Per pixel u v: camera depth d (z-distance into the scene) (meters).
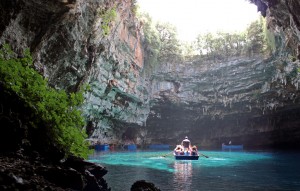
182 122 49.16
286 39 25.41
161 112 46.94
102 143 37.84
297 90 37.59
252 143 48.34
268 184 12.16
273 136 46.44
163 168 17.44
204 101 45.88
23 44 17.41
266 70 38.72
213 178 13.69
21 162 6.02
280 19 22.02
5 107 6.68
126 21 31.12
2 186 4.31
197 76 44.78
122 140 44.06
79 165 7.99
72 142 7.49
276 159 24.91
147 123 47.53
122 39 30.89
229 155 29.69
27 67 7.31
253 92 41.94
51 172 6.17
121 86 34.16
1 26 16.06
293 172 15.99
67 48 20.11
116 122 40.00
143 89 40.69
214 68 43.75
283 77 35.81
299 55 23.95
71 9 18.08
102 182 9.00
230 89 43.75
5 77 7.00
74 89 23.42
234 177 14.05
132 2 30.45
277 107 42.09
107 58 28.27
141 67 38.22
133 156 26.64
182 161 22.14
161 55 43.41
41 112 7.21
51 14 17.91
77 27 19.92
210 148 44.97
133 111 40.66
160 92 44.03
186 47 45.94
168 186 11.61
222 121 48.38
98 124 35.12
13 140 6.45
